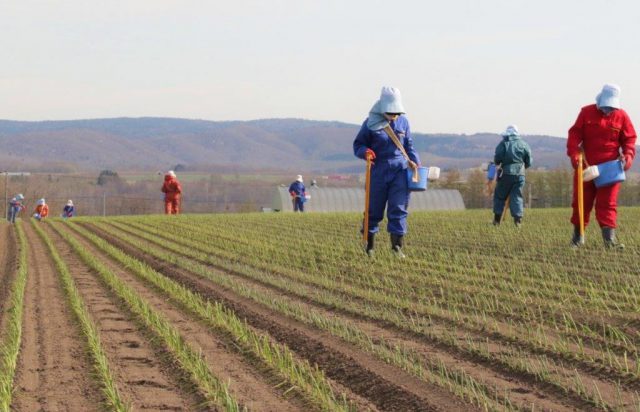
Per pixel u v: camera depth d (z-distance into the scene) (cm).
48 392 1058
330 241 2655
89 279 2052
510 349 1175
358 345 1224
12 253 2816
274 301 1597
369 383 1054
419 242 2520
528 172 8344
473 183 9325
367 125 2091
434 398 979
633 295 1465
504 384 1028
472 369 1100
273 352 1224
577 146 2200
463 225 3109
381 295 1600
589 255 2078
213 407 983
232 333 1338
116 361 1200
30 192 12344
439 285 1694
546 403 957
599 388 997
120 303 1670
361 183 19975
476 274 1830
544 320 1344
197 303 1595
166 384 1086
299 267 2061
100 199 12738
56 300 1730
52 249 2830
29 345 1305
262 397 1016
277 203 7612
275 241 2759
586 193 2272
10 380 1073
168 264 2323
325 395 1004
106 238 3297
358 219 3850
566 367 1084
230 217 4372
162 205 13762
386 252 2220
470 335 1263
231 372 1128
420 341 1249
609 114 2178
